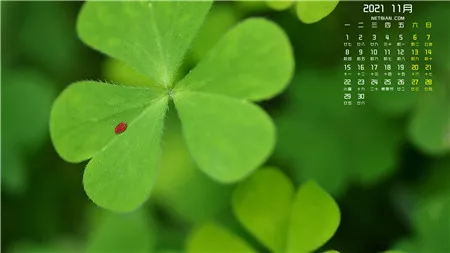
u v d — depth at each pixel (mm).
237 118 123
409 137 162
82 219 174
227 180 122
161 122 123
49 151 176
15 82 172
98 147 122
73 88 124
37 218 174
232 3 170
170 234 163
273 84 123
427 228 142
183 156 167
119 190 120
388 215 165
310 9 117
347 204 166
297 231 127
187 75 125
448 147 157
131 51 127
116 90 124
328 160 161
